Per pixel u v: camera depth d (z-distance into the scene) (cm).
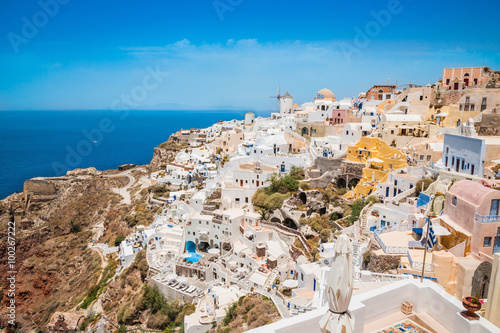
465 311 1905
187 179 14362
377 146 9294
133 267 9825
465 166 6675
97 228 15250
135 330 7925
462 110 9481
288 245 8131
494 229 3972
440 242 4438
